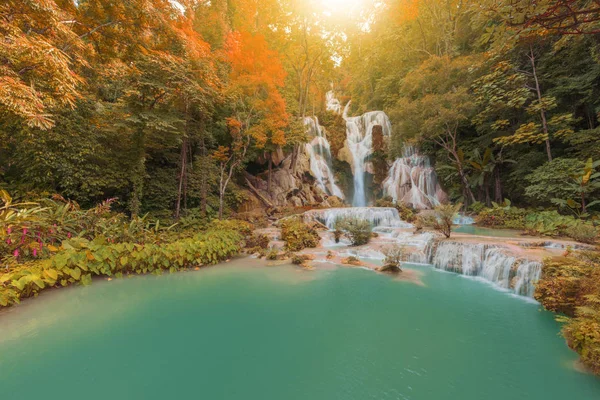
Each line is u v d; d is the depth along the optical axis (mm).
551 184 12828
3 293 5078
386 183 22297
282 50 23719
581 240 8703
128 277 7422
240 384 3203
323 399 2930
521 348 3982
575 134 13383
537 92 15125
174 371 3449
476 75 17328
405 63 27766
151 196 14406
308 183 21812
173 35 11664
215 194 17500
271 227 15117
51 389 3062
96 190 11500
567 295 5035
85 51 10336
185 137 14031
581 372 3387
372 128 23828
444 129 18219
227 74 16203
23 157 10367
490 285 6871
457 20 21031
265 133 17344
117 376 3334
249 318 5066
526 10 2857
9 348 3945
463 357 3768
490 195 18562
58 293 6109
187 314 5227
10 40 6078
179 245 8461
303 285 6941
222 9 20594
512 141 15305
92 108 12258
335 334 4453
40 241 6809
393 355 3844
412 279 7363
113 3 10023
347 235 11922
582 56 13945
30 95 6055
